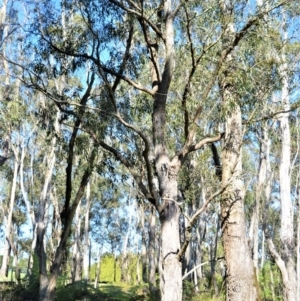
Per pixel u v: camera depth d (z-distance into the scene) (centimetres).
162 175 1075
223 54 1098
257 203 2361
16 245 3975
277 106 1479
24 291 2241
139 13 1153
